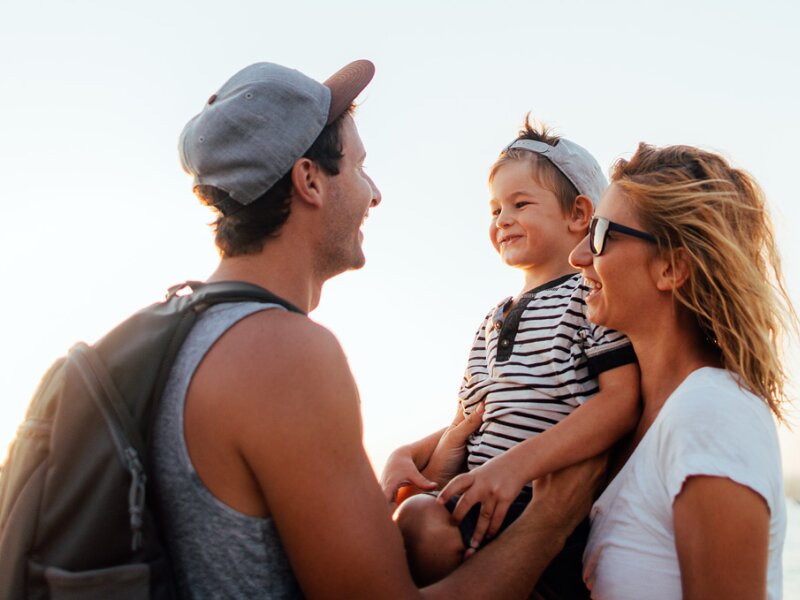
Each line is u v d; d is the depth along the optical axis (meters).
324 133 1.63
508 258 2.28
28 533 1.25
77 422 1.28
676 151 1.69
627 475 1.55
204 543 1.31
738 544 1.30
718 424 1.37
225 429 1.29
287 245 1.58
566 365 1.94
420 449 2.29
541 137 2.36
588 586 1.61
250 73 1.63
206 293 1.44
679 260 1.58
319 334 1.38
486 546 1.61
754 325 1.51
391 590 1.32
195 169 1.58
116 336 1.41
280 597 1.34
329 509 1.28
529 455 1.70
